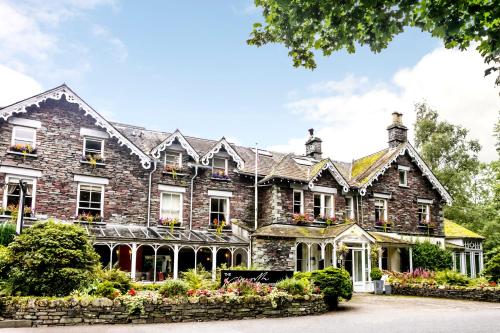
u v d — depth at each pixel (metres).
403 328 10.91
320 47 6.89
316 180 25.52
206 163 23.33
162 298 11.92
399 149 28.44
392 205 27.94
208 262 23.20
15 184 19.06
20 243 11.95
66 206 19.89
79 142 20.69
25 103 19.38
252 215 24.53
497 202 36.06
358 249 23.72
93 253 12.86
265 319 12.67
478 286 18.97
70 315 10.97
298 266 24.69
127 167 21.67
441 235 29.48
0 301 10.93
